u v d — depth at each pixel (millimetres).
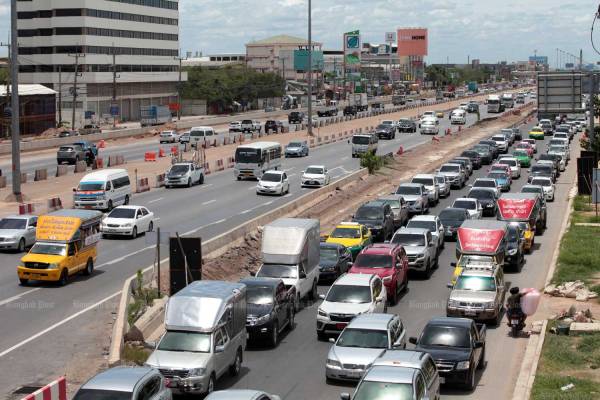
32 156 119375
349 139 154625
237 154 95562
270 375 32000
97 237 49594
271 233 43188
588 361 32594
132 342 33906
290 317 39031
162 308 39469
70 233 46594
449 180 89250
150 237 42250
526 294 38062
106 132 149875
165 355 28719
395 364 25172
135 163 111500
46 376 30844
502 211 59719
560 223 70125
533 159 117938
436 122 167250
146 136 159875
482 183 79250
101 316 39031
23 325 37688
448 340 31172
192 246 42000
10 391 29188
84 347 34344
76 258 46688
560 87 89875
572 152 130625
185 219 67688
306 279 43469
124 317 35875
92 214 49156
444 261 55812
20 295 43312
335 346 31109
